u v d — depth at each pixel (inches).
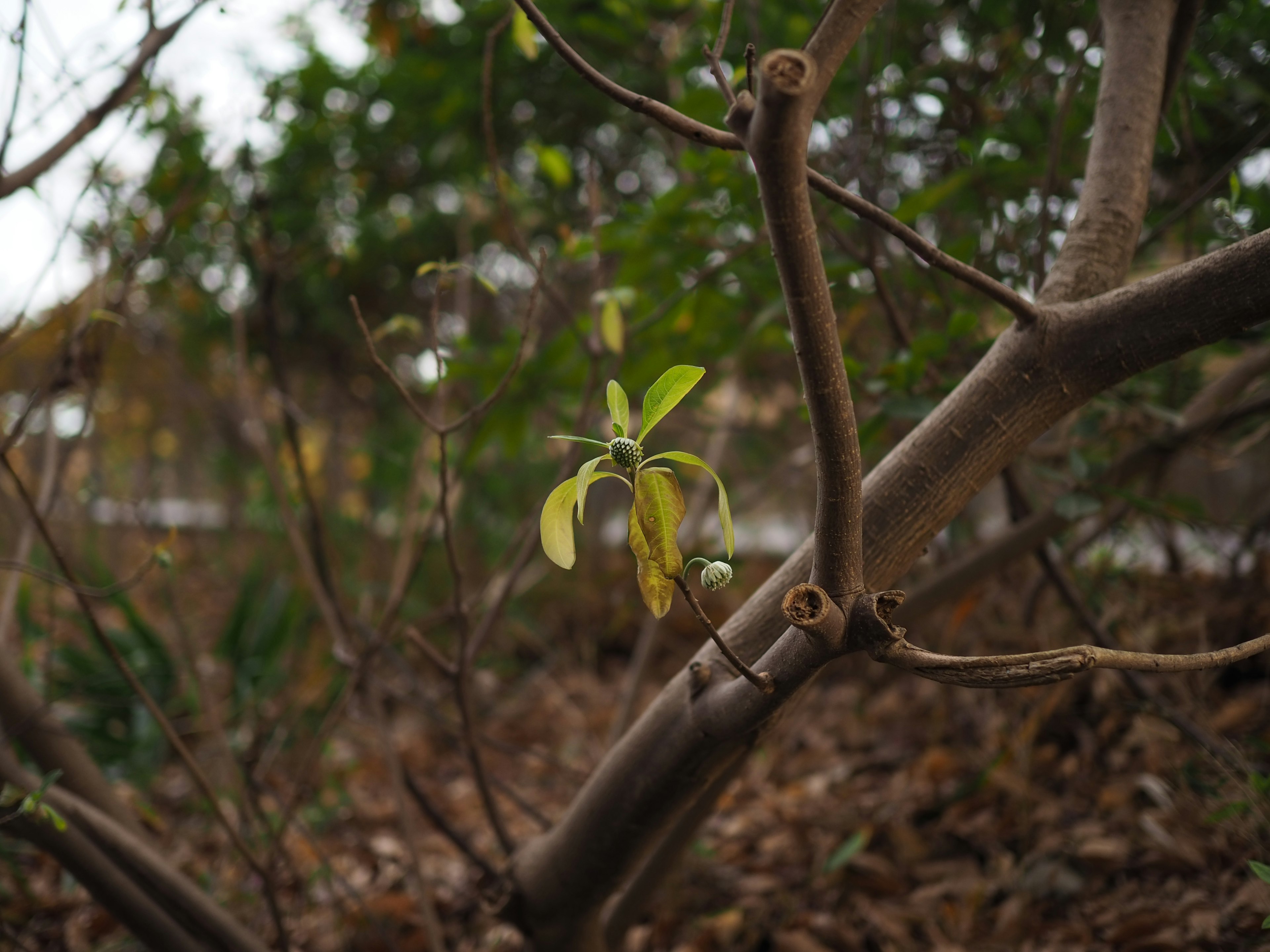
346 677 80.1
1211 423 50.2
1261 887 44.1
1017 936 48.9
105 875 39.0
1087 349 30.5
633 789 35.5
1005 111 60.0
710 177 50.6
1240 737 53.4
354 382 129.6
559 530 26.8
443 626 105.6
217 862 62.8
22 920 57.5
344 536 132.1
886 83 61.3
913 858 58.3
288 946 44.7
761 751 74.3
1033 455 60.3
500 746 51.8
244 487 151.1
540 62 87.8
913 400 44.4
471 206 76.4
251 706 81.1
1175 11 37.9
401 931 58.6
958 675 26.5
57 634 88.8
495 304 119.0
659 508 26.3
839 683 90.1
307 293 111.4
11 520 75.4
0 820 36.4
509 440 63.7
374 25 72.5
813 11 61.4
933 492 31.4
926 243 29.4
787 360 85.2
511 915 40.7
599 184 98.8
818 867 59.1
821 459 27.2
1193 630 61.8
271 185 90.4
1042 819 57.6
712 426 85.7
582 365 60.4
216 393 136.8
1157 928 46.4
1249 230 46.9
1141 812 54.9
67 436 66.1
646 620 106.9
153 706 42.0
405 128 97.3
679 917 57.1
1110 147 34.3
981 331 56.1
